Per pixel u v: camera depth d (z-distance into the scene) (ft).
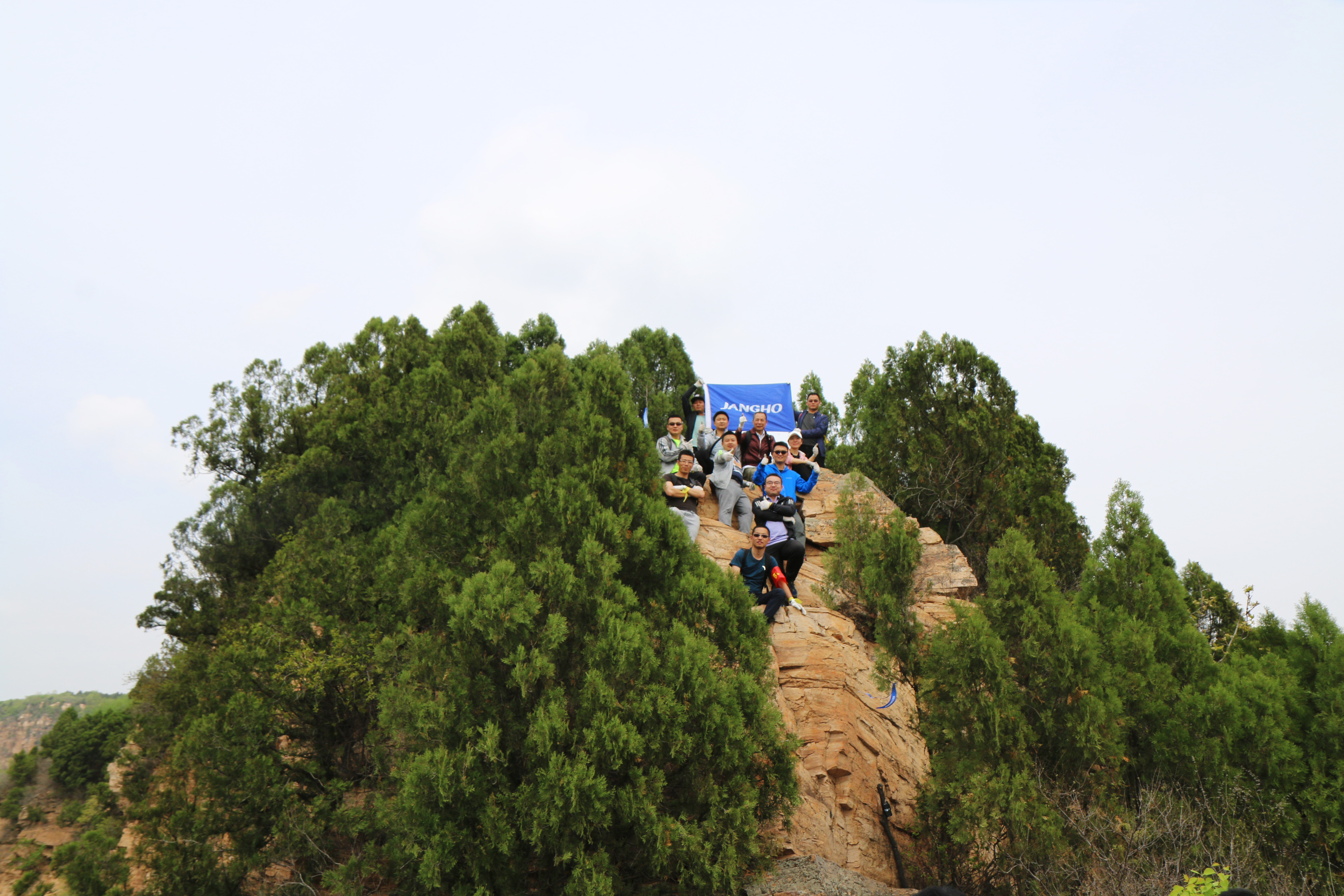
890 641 34.37
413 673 28.63
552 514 31.12
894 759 35.27
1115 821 28.73
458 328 58.23
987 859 29.89
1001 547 34.04
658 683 27.43
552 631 27.12
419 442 55.06
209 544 64.75
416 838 25.08
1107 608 38.68
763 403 55.62
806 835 29.78
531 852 26.21
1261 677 33.40
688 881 25.08
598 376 35.12
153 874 31.55
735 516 44.78
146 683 54.24
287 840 31.65
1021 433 78.07
